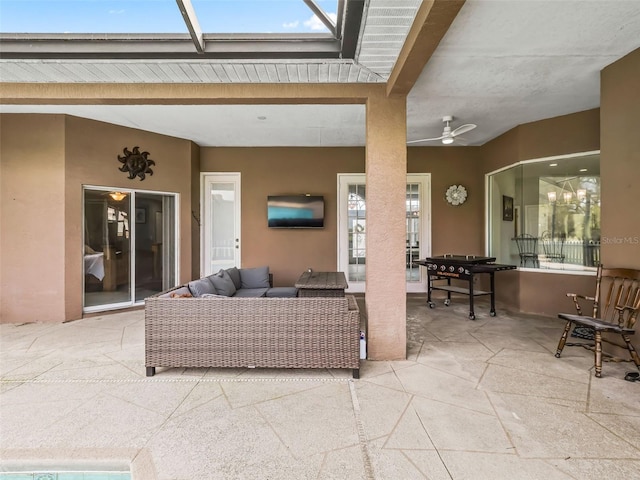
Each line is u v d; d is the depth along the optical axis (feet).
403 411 6.79
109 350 10.19
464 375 8.42
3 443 5.75
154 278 16.46
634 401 7.11
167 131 15.87
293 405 7.03
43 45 7.97
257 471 5.16
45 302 13.46
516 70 9.53
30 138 13.34
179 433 6.07
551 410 6.79
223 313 8.40
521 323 13.17
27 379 8.21
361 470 5.17
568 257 14.10
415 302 17.25
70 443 5.77
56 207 13.42
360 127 15.33
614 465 5.24
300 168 18.61
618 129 9.14
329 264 18.66
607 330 8.24
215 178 18.57
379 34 7.28
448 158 18.60
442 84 10.44
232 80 9.38
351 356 8.25
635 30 7.57
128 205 15.48
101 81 9.45
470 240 18.56
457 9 5.93
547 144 13.92
